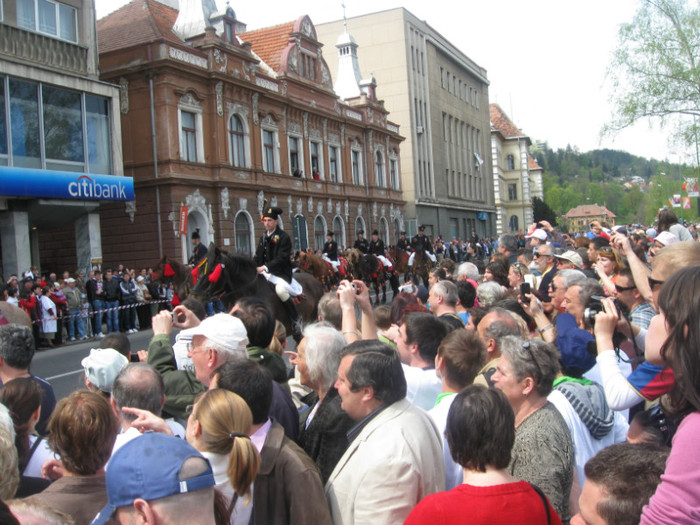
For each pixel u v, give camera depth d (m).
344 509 3.39
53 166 22.56
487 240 58.03
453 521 2.71
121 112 28.14
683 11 21.03
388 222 46.41
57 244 28.36
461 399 2.98
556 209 155.38
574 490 3.85
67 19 23.73
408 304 6.30
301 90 36.72
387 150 46.91
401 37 52.97
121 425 4.02
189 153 28.75
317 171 38.38
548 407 3.71
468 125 67.56
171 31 30.19
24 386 3.94
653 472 2.53
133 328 21.34
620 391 3.53
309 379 4.31
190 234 28.47
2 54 21.06
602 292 5.19
